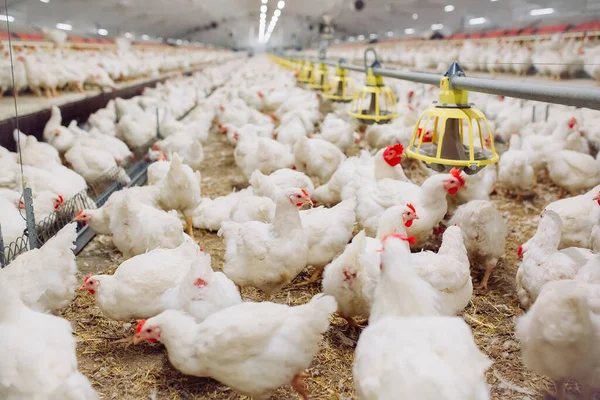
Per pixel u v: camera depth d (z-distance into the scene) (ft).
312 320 8.16
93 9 61.98
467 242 13.07
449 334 6.84
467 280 10.11
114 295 10.43
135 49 74.49
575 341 7.52
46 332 7.92
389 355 6.65
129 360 10.46
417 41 61.52
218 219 17.31
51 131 24.81
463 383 6.11
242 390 8.41
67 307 12.39
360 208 14.78
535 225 18.17
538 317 7.82
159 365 10.30
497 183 22.81
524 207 20.33
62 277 10.57
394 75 20.31
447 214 16.98
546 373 8.27
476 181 16.44
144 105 38.52
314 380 9.78
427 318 7.29
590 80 28.66
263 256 11.41
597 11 34.12
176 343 8.59
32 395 6.92
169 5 79.82
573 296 7.39
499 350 10.64
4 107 24.98
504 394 9.28
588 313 7.41
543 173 23.88
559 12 38.68
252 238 11.56
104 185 20.61
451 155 13.65
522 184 20.25
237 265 11.77
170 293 10.22
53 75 31.07
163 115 32.99
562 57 31.73
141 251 13.47
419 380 5.99
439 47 52.75
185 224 17.89
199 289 9.86
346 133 25.89
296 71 75.51
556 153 20.27
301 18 88.17
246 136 25.26
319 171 20.79
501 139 29.09
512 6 44.80
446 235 11.62
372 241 11.66
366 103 35.12
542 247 11.03
